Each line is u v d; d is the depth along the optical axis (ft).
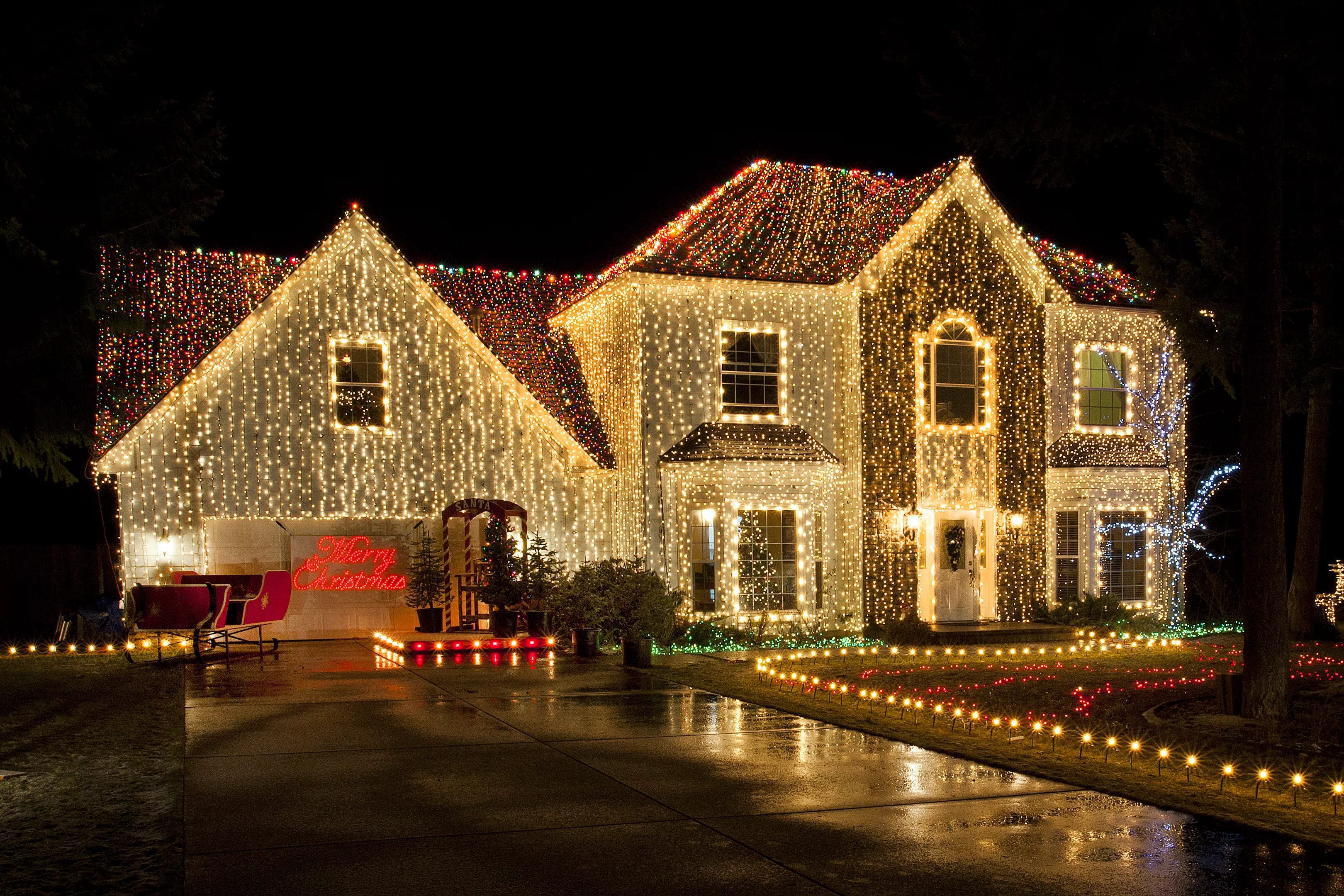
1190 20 40.91
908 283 74.49
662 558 69.51
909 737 34.96
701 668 53.67
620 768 30.37
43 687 46.14
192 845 23.03
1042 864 22.06
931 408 75.10
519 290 85.40
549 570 67.05
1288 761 32.04
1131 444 81.61
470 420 73.05
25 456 62.18
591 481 74.90
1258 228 41.34
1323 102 49.21
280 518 68.90
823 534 73.51
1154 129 46.11
